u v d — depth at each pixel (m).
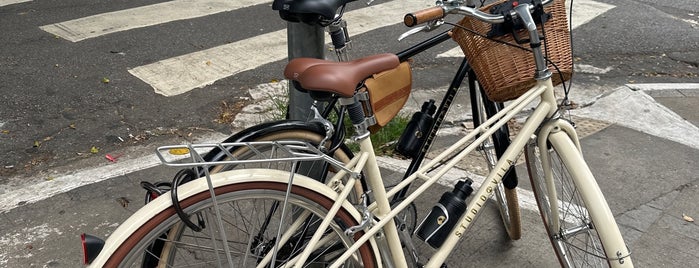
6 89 4.96
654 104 4.70
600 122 4.47
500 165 2.29
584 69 5.66
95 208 3.29
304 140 2.19
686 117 4.60
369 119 2.06
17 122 4.46
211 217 1.99
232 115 4.69
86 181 3.56
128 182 3.57
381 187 2.07
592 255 2.63
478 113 2.70
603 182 3.63
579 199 2.47
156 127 4.48
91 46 5.91
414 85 5.23
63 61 5.55
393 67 2.06
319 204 1.99
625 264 2.24
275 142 1.94
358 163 2.01
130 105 4.80
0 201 3.35
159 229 1.80
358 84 1.98
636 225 3.21
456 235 2.27
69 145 4.17
